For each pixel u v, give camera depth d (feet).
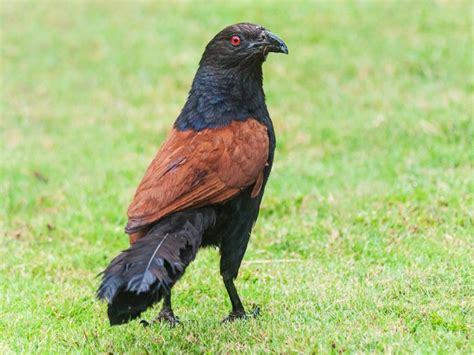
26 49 73.36
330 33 69.62
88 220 41.06
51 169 49.49
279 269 34.06
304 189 43.09
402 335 26.20
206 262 35.24
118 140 54.34
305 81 61.72
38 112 60.75
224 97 27.99
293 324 27.76
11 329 29.19
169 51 70.33
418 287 30.07
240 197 27.02
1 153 52.90
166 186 25.41
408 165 44.65
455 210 37.68
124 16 79.61
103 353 26.91
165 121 57.11
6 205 44.06
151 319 30.09
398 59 63.21
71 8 83.20
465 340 25.68
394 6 73.92
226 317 29.53
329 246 35.88
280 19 73.77
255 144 27.17
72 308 31.09
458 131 48.52
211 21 75.87
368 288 30.55
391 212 38.32
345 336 26.27
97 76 66.85
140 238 24.67
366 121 52.80
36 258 36.60
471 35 66.13
